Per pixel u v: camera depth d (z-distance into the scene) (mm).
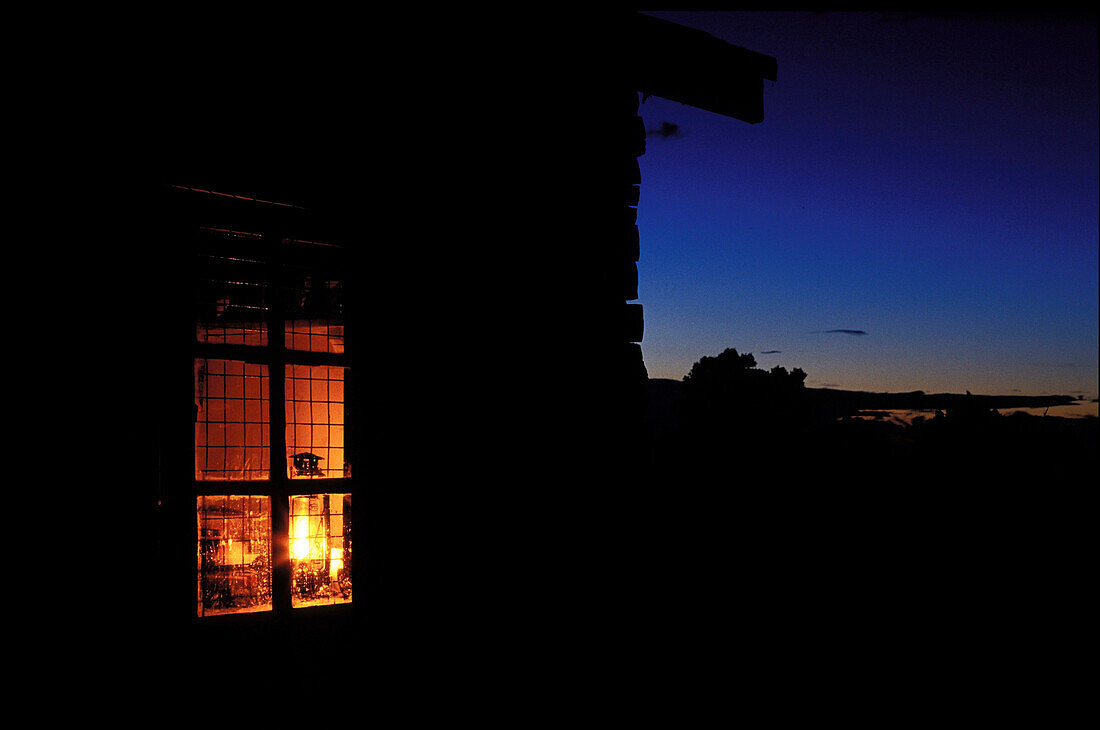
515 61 2920
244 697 2180
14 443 1946
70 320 2047
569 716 2729
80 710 1965
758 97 3520
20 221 2000
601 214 3084
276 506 2312
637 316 3133
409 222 2621
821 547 7469
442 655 2518
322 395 4754
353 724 2332
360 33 2574
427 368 2609
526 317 2850
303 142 2426
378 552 2447
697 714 3207
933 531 8070
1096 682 4945
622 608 2920
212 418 4379
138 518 2088
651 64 3242
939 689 4711
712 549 6859
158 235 2186
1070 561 7441
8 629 1898
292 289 2740
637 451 3045
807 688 4332
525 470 2781
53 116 2064
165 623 2096
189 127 2236
